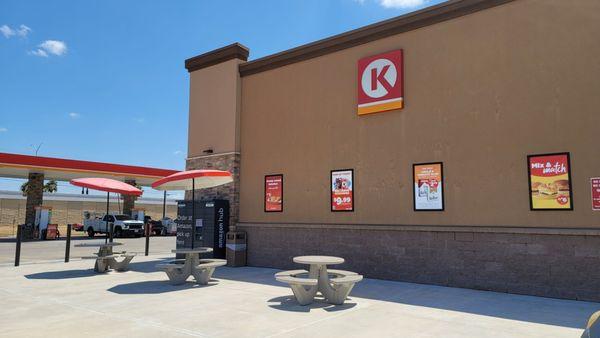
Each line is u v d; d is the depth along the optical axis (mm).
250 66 15547
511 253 9805
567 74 9492
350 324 6996
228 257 14578
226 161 15656
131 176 33938
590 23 9320
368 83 12477
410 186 11539
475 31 10812
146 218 42844
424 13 11609
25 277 12320
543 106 9719
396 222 11703
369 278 11914
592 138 9094
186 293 9758
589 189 9031
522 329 6730
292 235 13758
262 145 15000
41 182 32688
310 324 6992
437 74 11336
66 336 6344
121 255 13617
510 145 10078
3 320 7320
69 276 12508
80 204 69125
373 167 12305
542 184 9562
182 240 15898
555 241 9297
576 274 9008
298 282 8172
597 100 9109
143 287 10578
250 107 15508
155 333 6512
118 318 7434
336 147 13141
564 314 7746
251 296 9375
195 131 16828
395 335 6367
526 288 9547
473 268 10289
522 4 10188
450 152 10945
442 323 7074
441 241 10812
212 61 16531
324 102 13555
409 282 11211
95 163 31516
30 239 31859
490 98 10445
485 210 10289
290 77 14492
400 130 11859
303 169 13844
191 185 13234
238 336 6332
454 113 10969
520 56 10117
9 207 62438
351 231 12445
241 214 15266
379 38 12492
